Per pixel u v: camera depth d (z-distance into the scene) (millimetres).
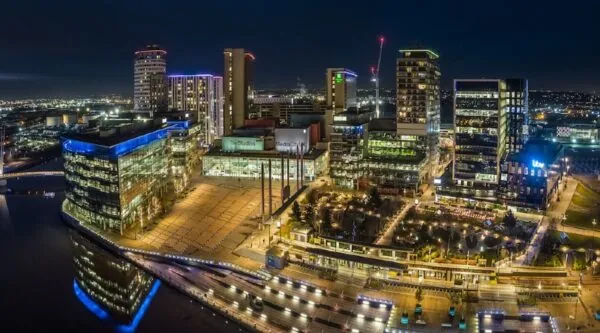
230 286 188375
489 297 169875
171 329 166875
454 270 184375
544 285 175875
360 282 183375
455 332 151250
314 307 170250
